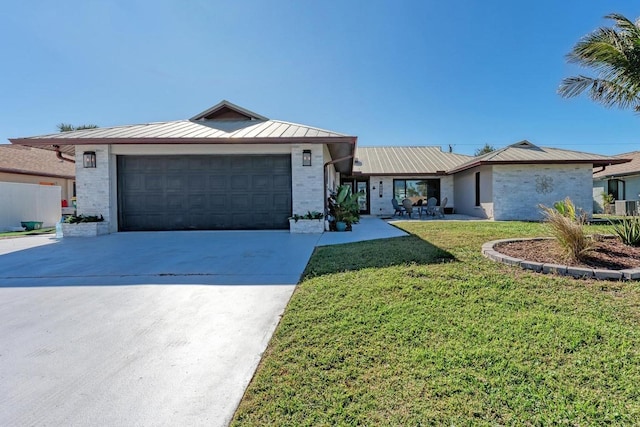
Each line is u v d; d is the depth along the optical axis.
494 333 2.92
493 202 15.02
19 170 17.02
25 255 7.02
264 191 11.08
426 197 21.12
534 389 2.16
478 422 1.89
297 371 2.44
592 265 4.73
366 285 4.29
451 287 4.13
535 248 5.96
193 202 11.11
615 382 2.20
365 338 2.89
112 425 1.96
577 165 14.80
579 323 3.07
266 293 4.32
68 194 21.02
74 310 3.81
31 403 2.16
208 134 10.73
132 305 3.96
